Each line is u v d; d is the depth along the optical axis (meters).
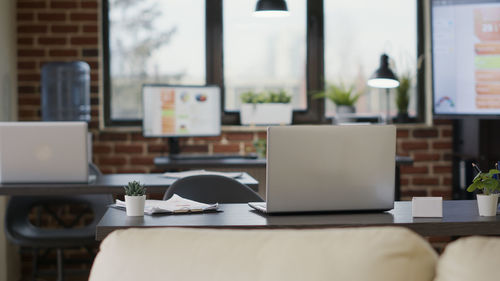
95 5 4.49
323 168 2.16
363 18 4.71
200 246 1.00
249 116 4.55
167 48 4.65
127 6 4.61
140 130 4.52
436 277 0.94
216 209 2.36
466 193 4.34
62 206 4.47
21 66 4.47
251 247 0.99
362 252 0.95
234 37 4.69
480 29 4.21
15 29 4.44
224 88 4.70
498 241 0.97
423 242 0.99
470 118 4.23
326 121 4.73
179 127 4.39
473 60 4.23
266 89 4.72
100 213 3.48
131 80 4.64
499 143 4.13
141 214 2.21
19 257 4.47
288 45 4.71
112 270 1.00
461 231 2.11
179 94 4.39
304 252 0.96
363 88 4.73
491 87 4.21
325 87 4.71
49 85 4.39
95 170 3.60
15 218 3.43
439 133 4.64
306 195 2.16
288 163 2.13
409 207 2.41
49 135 3.07
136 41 4.63
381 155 2.19
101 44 4.52
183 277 0.96
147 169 4.55
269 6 4.02
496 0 4.20
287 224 2.03
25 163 3.08
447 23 4.25
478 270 0.92
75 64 4.41
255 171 4.30
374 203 2.22
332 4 4.70
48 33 4.48
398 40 4.71
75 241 3.34
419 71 4.71
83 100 4.43
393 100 4.72
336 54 4.72
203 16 4.66
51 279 4.43
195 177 2.79
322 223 2.04
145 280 0.97
